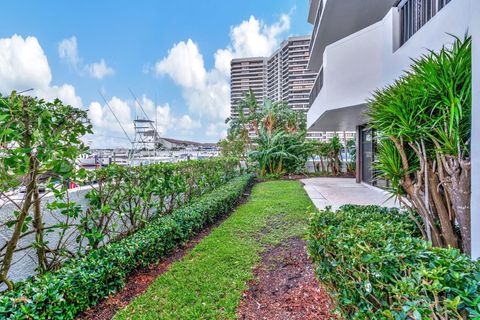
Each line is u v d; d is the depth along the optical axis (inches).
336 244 73.0
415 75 97.5
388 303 55.7
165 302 99.5
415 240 66.6
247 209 244.8
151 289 108.8
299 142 565.3
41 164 95.5
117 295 105.6
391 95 99.8
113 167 138.7
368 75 231.5
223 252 144.6
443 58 87.0
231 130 860.0
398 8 202.8
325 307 94.4
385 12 346.3
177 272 122.9
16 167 87.6
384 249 60.4
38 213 101.5
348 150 625.9
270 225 194.5
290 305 97.7
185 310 94.3
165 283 113.2
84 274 94.5
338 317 78.6
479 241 71.7
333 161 621.0
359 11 349.1
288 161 555.5
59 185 105.3
